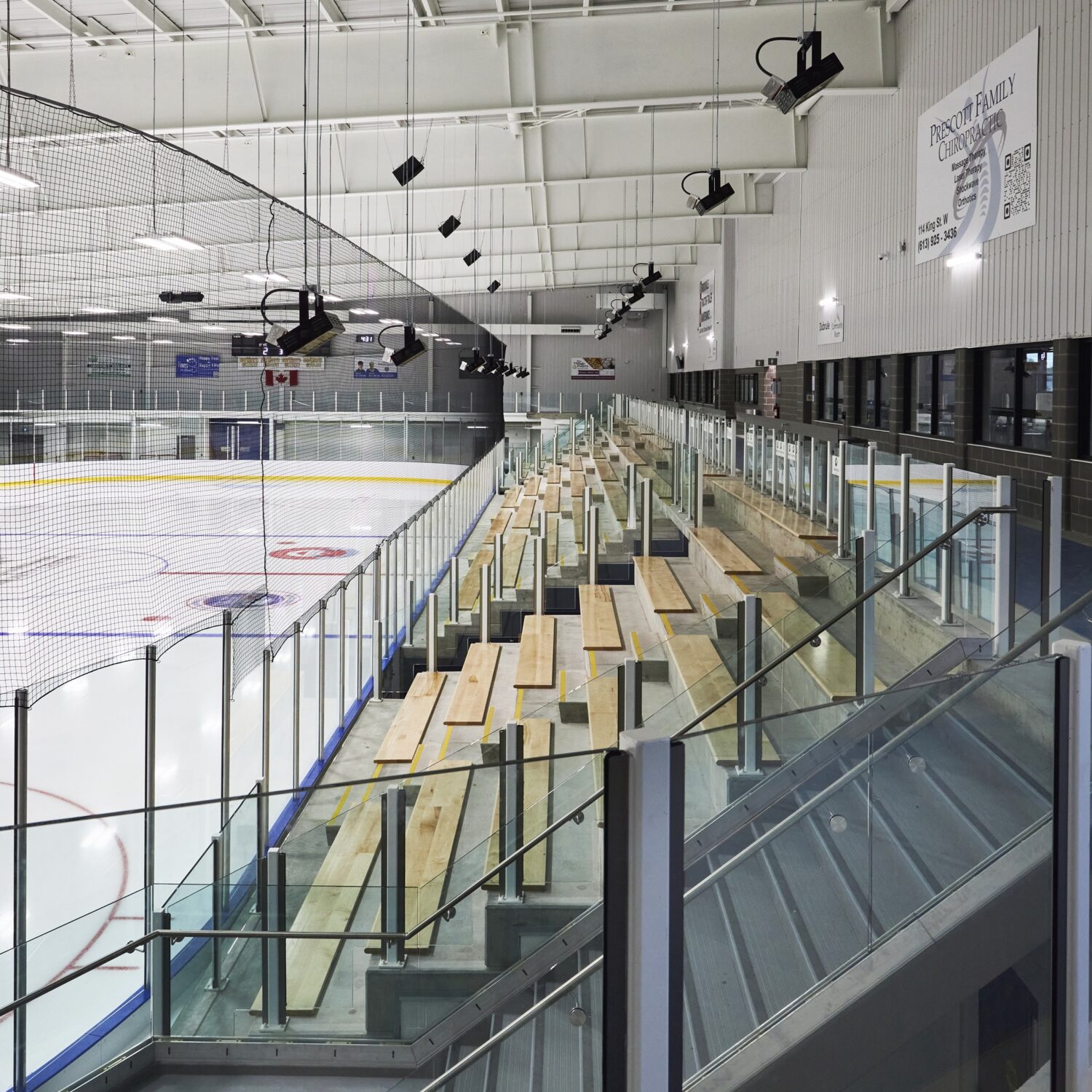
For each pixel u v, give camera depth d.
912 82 12.51
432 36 12.34
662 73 12.30
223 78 12.61
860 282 14.97
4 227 15.30
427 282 33.28
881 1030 1.94
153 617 13.61
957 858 2.01
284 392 22.00
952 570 4.35
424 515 10.90
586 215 21.72
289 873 2.53
